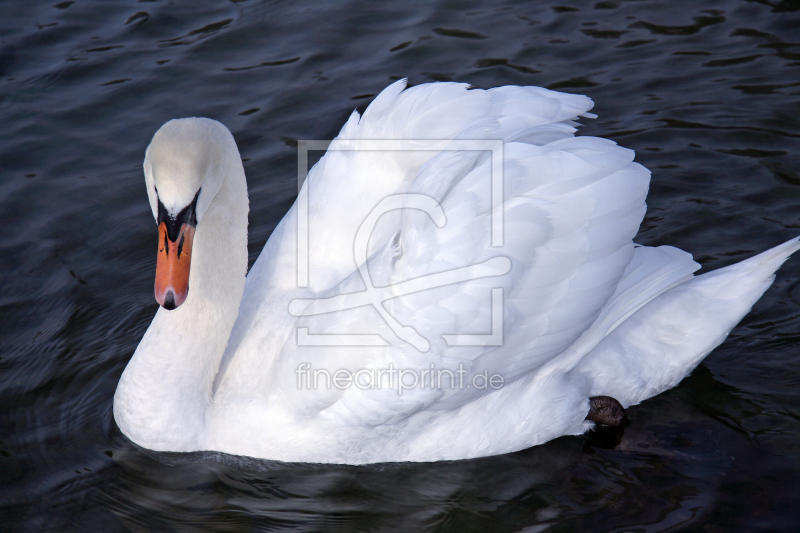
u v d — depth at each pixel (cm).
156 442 661
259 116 1030
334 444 650
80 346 773
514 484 648
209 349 659
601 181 634
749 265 708
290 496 638
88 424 694
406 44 1135
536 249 621
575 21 1170
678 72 1063
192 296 652
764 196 894
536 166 625
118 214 918
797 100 1004
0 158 977
